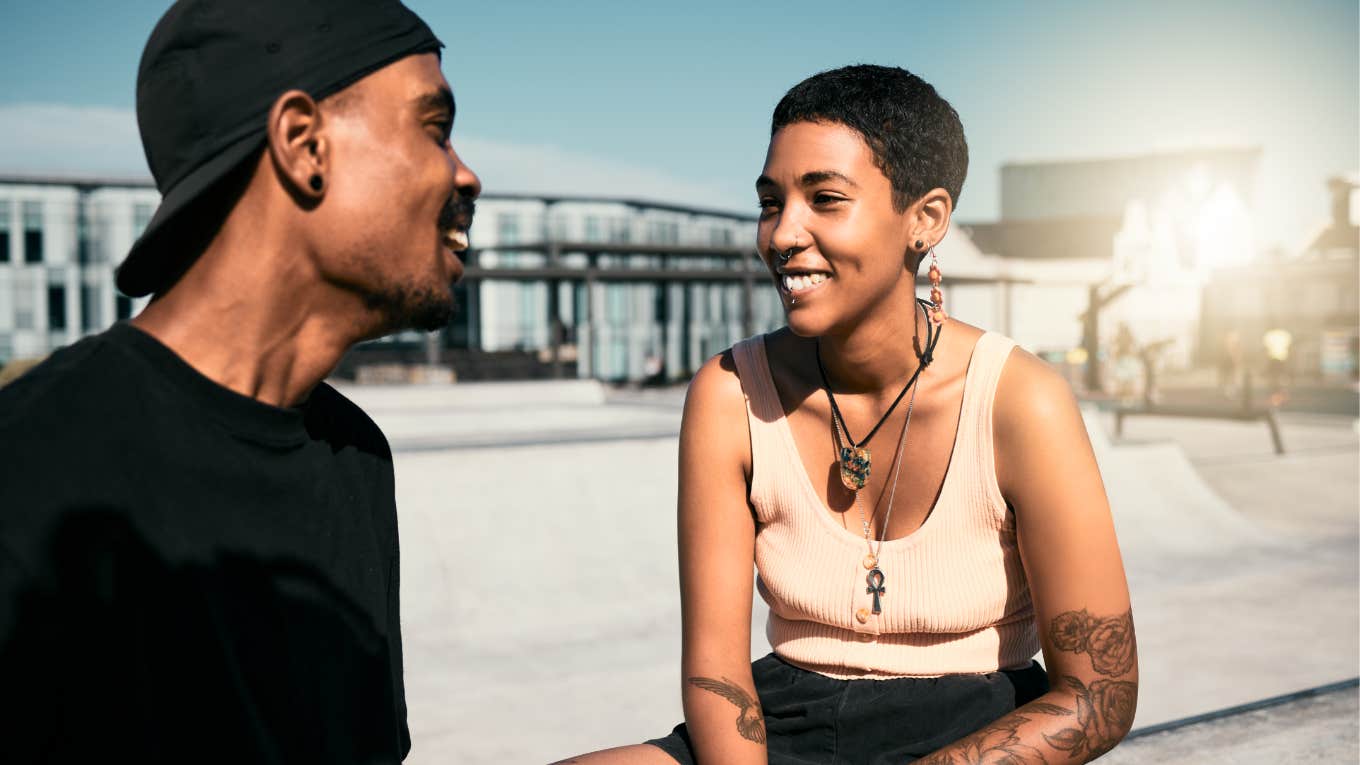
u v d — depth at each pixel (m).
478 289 30.38
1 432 0.77
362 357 23.80
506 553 4.58
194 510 0.85
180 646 0.83
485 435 9.58
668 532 5.07
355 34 0.88
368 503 1.10
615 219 33.28
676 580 4.66
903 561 1.31
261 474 0.91
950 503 1.29
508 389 14.55
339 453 1.08
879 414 1.33
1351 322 30.16
